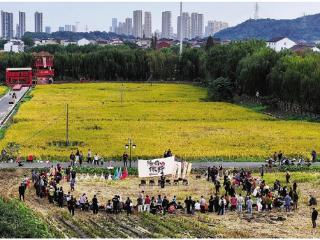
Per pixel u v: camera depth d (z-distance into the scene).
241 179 85.12
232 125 146.25
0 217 52.06
